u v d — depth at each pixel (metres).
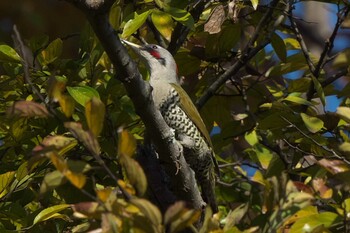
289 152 12.04
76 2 7.78
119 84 10.33
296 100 11.48
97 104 7.07
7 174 9.70
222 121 12.52
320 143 10.71
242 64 12.25
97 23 7.96
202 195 11.51
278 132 11.32
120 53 8.22
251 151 12.67
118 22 10.94
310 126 10.36
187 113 11.16
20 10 16.47
